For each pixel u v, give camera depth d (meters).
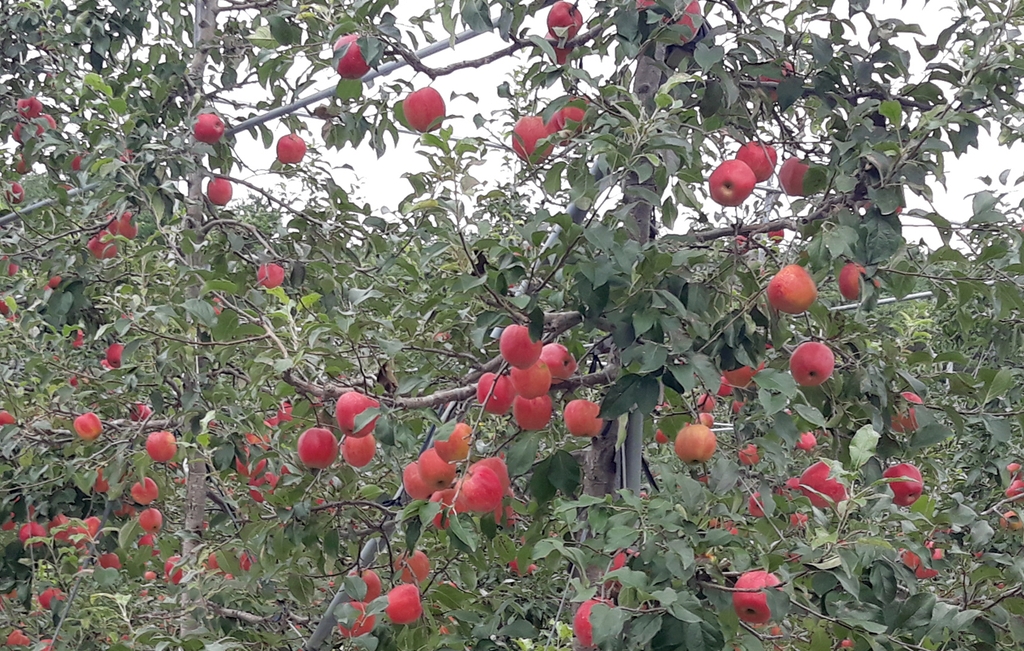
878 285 2.80
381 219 4.59
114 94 4.94
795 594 2.57
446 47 3.55
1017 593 2.74
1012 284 2.72
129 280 4.89
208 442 3.80
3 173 5.97
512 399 2.80
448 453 2.57
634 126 2.42
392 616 2.87
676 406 3.04
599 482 3.06
